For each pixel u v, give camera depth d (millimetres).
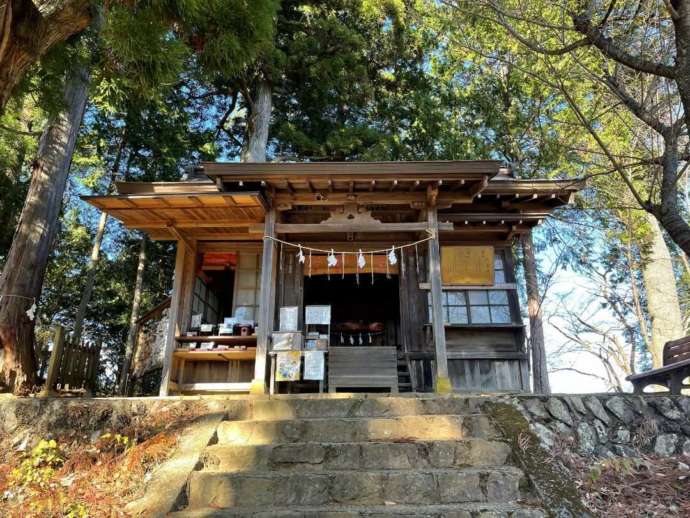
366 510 3141
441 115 12250
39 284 6711
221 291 8641
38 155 7312
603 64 4367
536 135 8742
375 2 11680
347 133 11602
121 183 6371
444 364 5812
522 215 7047
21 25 3324
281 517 3076
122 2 3752
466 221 7086
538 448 3824
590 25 3795
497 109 11938
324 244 7344
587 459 4078
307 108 12734
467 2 4695
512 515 3115
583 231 10234
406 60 12906
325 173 6016
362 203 6547
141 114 11883
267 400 4594
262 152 10922
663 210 3400
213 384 6805
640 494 3529
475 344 7004
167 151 12359
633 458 4008
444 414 4484
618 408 4578
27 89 4664
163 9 3758
